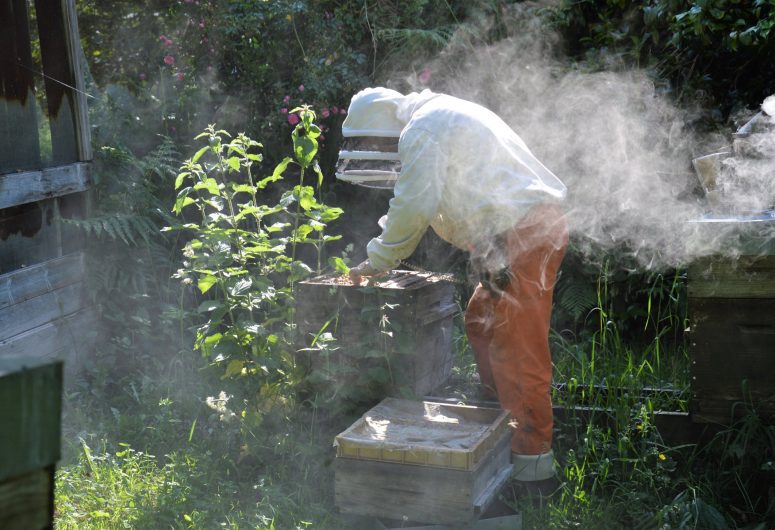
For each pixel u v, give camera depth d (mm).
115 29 6270
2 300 3889
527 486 3098
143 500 3010
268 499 3018
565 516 2961
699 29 4238
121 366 4512
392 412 3107
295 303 3590
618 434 3305
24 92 4203
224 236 3549
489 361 3426
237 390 3521
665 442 3312
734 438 3133
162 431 3656
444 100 3018
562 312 5016
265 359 3418
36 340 4098
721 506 2977
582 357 4055
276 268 3652
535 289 2957
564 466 3281
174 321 4754
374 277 3400
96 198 4777
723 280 2945
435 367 3674
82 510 2961
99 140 4941
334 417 3443
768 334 2934
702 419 3051
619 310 4895
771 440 2920
